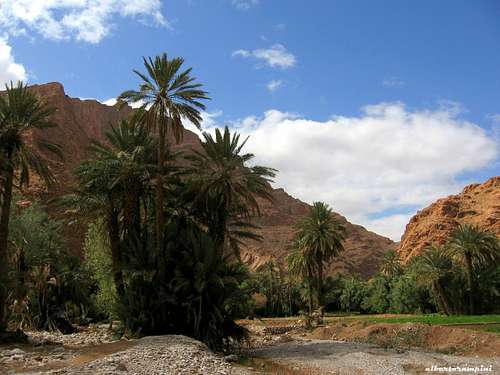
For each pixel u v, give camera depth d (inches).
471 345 1217.4
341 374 888.3
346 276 5172.2
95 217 1513.3
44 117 1321.4
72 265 1918.1
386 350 1263.5
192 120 1307.8
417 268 2827.3
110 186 1315.2
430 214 7603.4
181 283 1198.9
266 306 3676.2
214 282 1218.6
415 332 1435.8
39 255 1724.9
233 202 1391.5
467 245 2527.1
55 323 1722.4
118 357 792.9
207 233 1396.4
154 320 1219.2
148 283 1256.8
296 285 3641.7
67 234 2773.1
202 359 826.2
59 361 830.5
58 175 4188.0
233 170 1386.6
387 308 3533.5
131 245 1293.1
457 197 7426.2
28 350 1027.3
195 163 1438.2
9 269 1254.3
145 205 1501.0
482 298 2625.5
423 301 3139.8
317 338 1815.9
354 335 1637.6
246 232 1530.5
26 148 1311.5
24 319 1688.0
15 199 1792.6
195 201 1373.0
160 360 781.3
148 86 1285.7
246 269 1433.3
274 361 1077.1
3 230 1245.1
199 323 1208.8
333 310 4163.4
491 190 7391.7
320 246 2394.2
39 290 1692.9
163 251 1278.3
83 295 1923.0
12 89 1280.8
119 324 1295.5
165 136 1348.4
